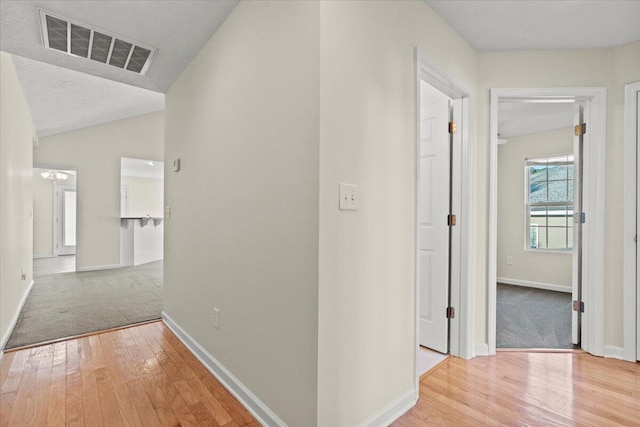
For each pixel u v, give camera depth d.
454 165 2.50
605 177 2.48
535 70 2.52
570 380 2.11
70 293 4.41
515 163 5.16
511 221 5.20
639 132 2.38
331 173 1.39
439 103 2.56
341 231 1.44
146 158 6.93
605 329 2.49
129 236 6.84
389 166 1.70
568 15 2.07
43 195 8.63
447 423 1.67
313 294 1.37
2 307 2.67
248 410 1.79
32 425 1.66
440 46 2.09
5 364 2.33
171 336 2.87
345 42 1.46
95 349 2.59
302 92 1.43
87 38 2.30
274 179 1.61
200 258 2.43
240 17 1.91
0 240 2.63
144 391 1.98
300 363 1.44
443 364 2.34
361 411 1.54
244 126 1.86
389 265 1.71
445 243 2.51
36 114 4.70
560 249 4.80
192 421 1.70
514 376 2.16
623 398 1.90
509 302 4.06
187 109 2.68
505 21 2.14
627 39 2.36
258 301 1.73
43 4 1.94
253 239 1.77
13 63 3.27
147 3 1.93
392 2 1.72
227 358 2.05
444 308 2.51
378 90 1.63
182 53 2.50
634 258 2.39
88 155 6.24
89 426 1.66
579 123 2.68
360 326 1.54
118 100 4.93
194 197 2.54
